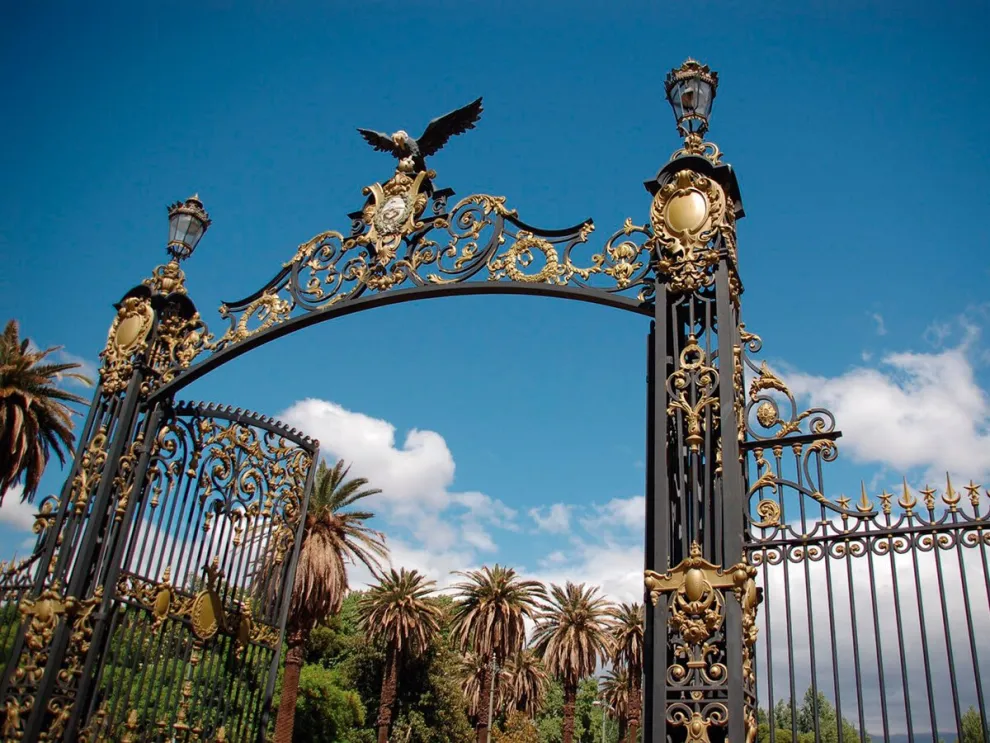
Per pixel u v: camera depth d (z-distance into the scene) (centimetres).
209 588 725
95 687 663
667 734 474
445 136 805
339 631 4500
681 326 604
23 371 1894
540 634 3806
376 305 730
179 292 812
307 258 791
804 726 1027
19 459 1792
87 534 697
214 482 764
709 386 555
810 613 503
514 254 689
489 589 3588
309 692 3538
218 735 689
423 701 4159
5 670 647
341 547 2661
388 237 749
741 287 606
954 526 492
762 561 530
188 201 860
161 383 779
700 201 614
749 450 573
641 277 635
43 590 686
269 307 778
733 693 461
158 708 667
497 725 5056
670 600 503
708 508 518
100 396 780
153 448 755
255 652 764
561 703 6625
